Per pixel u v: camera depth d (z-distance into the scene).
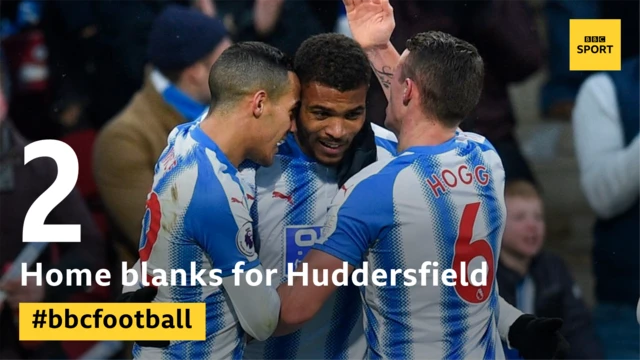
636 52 17.95
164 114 15.18
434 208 10.24
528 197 15.44
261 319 10.35
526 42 15.93
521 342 11.32
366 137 11.17
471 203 10.42
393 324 10.52
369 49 11.70
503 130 16.27
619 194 15.77
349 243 10.24
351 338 11.50
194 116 15.19
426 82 10.45
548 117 21.89
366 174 10.38
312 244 11.18
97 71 17.45
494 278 10.81
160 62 15.00
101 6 17.16
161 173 10.52
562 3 20.81
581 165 16.39
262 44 10.55
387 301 10.48
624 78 16.12
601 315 16.30
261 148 10.48
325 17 17.03
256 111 10.31
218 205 10.15
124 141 15.15
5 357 15.09
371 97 14.20
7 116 17.23
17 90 17.97
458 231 10.33
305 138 10.81
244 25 16.95
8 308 15.09
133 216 15.15
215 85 10.38
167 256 10.44
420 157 10.38
